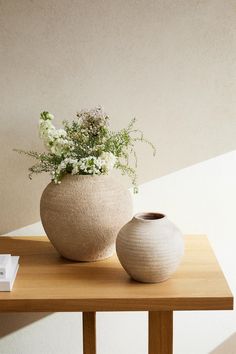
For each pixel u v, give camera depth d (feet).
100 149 5.27
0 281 4.60
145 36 5.98
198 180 6.32
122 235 4.71
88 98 6.09
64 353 6.68
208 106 6.15
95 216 5.03
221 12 5.96
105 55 6.01
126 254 4.62
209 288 4.60
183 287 4.63
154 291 4.56
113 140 5.43
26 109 6.12
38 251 5.72
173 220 6.40
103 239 5.14
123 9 5.93
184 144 6.23
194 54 6.03
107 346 6.67
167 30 5.98
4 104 6.10
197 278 4.83
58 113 6.12
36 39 5.97
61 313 6.63
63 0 5.89
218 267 5.10
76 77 6.05
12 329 6.63
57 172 5.16
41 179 6.27
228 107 6.16
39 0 5.89
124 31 5.97
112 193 5.13
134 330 6.66
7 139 6.18
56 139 5.35
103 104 6.11
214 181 6.32
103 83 6.07
